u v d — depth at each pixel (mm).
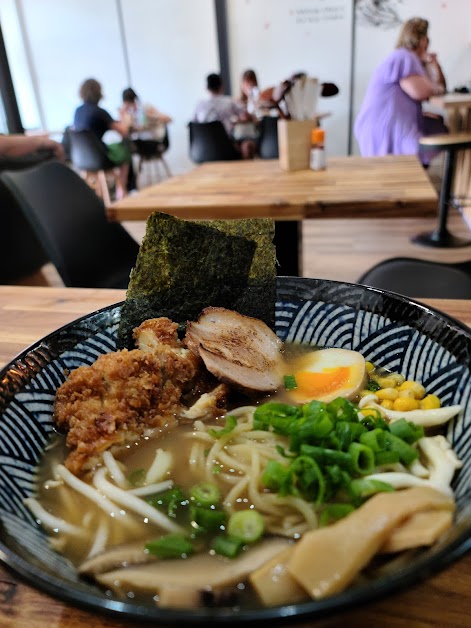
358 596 430
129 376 892
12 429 788
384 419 828
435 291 1820
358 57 6668
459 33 6324
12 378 827
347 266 3854
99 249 2250
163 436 896
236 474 818
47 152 2986
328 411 799
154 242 1017
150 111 7117
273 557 608
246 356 1012
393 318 974
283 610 423
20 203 1947
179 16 7082
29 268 2955
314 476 689
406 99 4766
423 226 4664
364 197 2096
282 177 2648
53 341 928
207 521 697
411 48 4805
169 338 991
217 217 2156
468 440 749
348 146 7129
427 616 582
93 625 594
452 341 855
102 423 842
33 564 537
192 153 6078
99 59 7586
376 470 745
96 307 1351
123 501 759
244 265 1078
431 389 889
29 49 7656
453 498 657
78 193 2217
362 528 569
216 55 7203
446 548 476
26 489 752
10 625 602
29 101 7977
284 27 6715
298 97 2664
